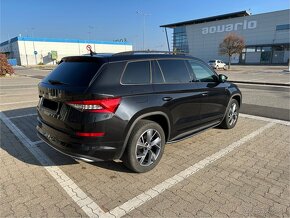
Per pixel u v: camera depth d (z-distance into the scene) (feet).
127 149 11.28
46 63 224.53
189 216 9.04
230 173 12.18
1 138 16.81
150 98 11.62
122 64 11.23
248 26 182.29
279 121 21.70
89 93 9.95
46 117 11.85
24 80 64.08
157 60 12.77
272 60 172.55
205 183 11.25
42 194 10.34
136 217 8.98
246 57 185.68
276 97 35.04
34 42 217.15
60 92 10.71
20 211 9.25
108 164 12.97
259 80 61.77
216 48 203.82
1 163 13.09
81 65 11.45
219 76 16.99
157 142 12.29
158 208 9.48
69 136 10.46
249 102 30.94
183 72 14.08
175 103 12.88
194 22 218.59
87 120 9.95
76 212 9.24
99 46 254.06
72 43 237.25
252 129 19.30
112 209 9.41
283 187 10.94
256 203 9.78
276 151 14.93
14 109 25.95
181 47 233.55
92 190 10.64
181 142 16.33
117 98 10.43
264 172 12.31
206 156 14.14
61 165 12.89
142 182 11.29
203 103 15.14
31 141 16.26
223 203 9.78
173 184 11.14
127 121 10.67
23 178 11.60
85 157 10.32
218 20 198.49
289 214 9.16
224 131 18.71
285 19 163.22
